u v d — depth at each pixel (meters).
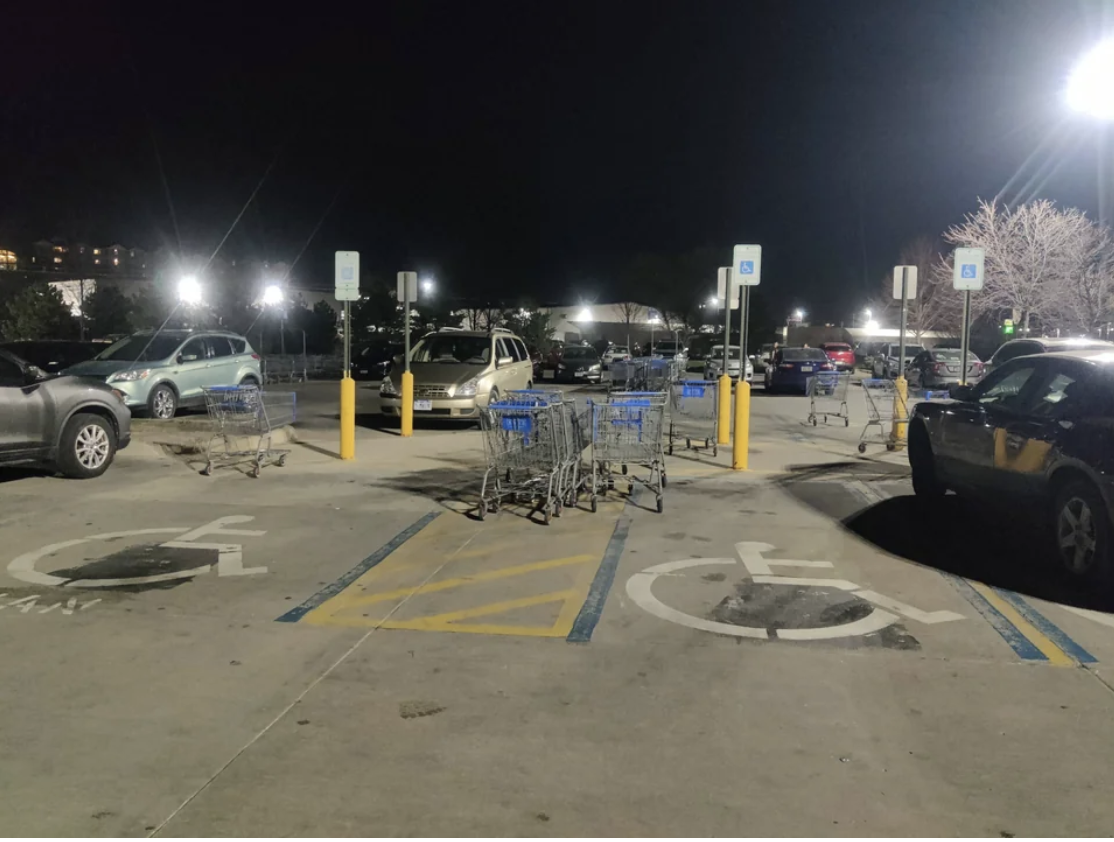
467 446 13.45
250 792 3.44
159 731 3.97
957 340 49.91
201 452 12.30
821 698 4.34
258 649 4.99
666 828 3.20
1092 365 6.52
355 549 7.21
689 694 4.39
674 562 6.85
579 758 3.72
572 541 7.50
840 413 19.05
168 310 38.69
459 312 54.16
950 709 4.22
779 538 7.63
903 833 3.17
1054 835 3.16
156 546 7.29
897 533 7.84
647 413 8.82
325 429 15.98
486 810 3.31
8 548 7.20
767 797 3.41
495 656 4.90
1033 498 6.77
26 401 9.52
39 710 4.18
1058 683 4.54
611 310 73.31
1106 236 30.94
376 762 3.69
